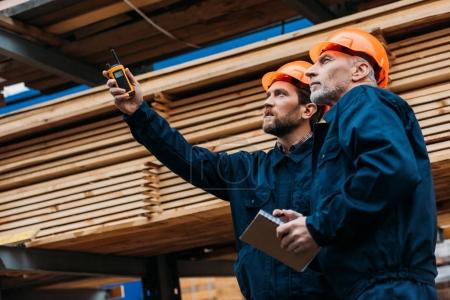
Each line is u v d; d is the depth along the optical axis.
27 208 5.72
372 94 3.01
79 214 5.54
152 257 6.92
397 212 2.90
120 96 3.75
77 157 5.67
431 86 4.76
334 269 2.98
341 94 3.30
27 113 5.79
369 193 2.79
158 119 3.84
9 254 5.58
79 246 5.90
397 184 2.78
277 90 4.09
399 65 4.84
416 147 3.03
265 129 4.07
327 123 3.21
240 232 3.81
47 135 5.84
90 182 5.54
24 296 7.86
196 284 8.90
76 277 7.39
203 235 6.19
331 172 3.06
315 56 4.24
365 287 2.88
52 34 6.65
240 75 5.25
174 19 6.50
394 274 2.85
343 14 6.42
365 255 2.89
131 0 6.14
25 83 7.41
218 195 4.05
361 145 2.89
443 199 5.72
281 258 3.09
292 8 6.39
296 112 4.04
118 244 6.01
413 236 2.88
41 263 5.77
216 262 7.73
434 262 2.95
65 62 6.88
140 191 5.34
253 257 3.66
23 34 6.50
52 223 5.60
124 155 5.51
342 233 2.85
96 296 8.66
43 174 5.73
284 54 5.00
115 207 5.41
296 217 3.04
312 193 3.15
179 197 5.30
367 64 3.33
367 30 4.77
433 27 4.85
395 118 2.93
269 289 3.56
